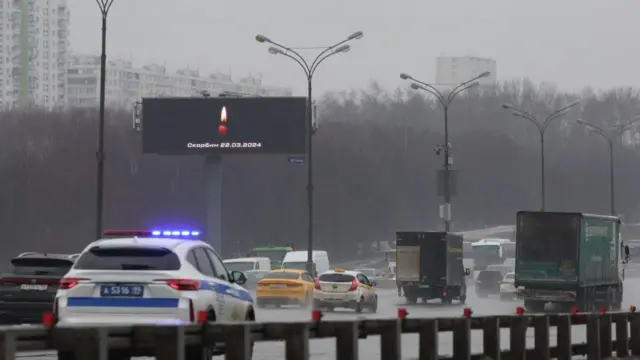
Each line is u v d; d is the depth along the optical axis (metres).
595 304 133.75
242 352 31.73
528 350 52.12
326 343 75.06
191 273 45.62
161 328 29.59
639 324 66.50
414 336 82.12
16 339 25.92
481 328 46.38
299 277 138.00
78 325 27.97
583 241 128.38
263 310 131.25
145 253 45.69
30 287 67.88
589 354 58.56
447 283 159.12
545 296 127.94
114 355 38.44
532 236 128.75
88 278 44.59
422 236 160.25
